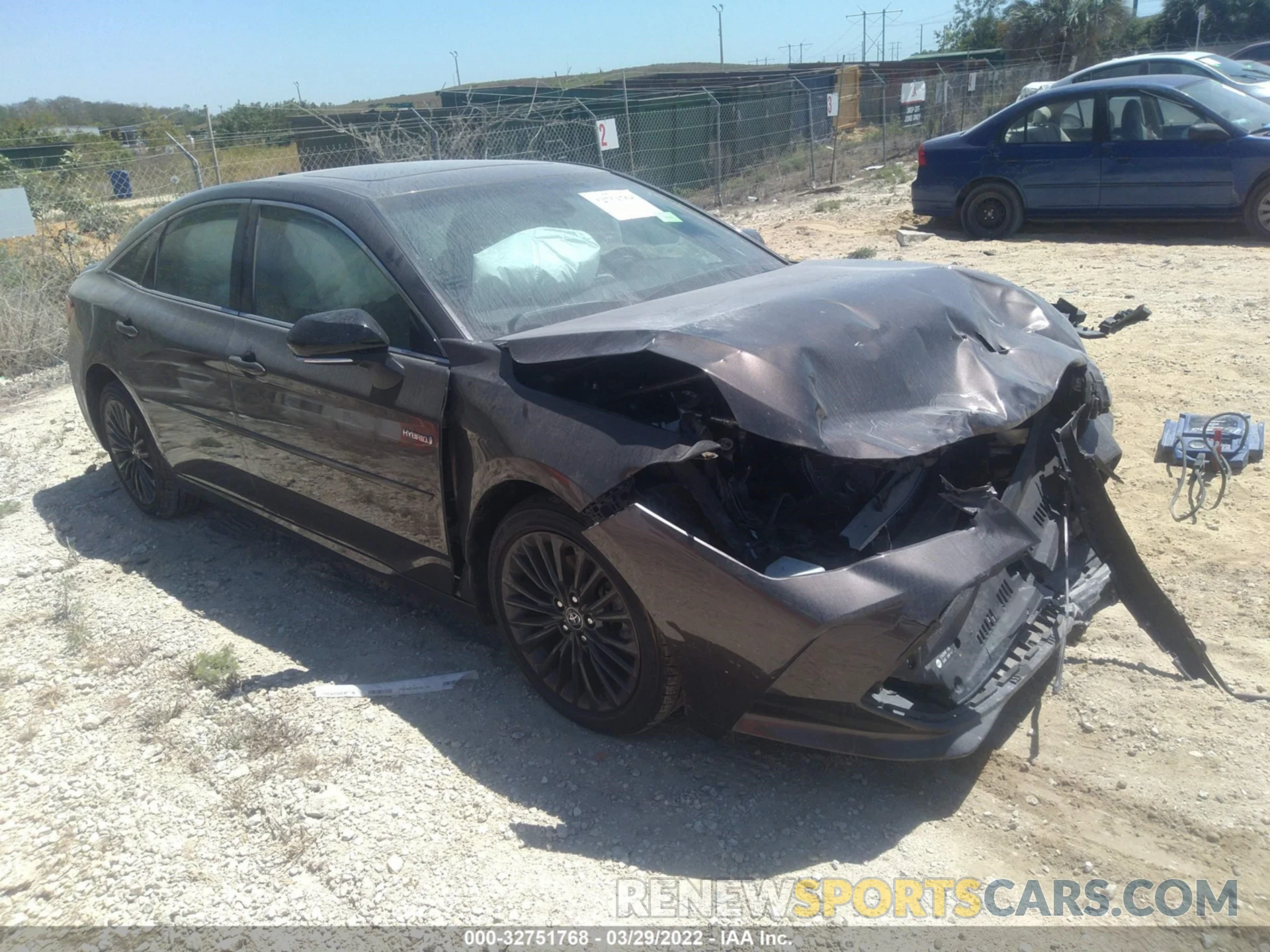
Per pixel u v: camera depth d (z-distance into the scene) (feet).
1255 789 9.25
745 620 8.66
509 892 8.75
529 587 10.82
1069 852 8.80
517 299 11.72
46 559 16.05
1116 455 12.30
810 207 51.03
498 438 10.13
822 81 89.15
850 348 9.52
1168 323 23.52
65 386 26.71
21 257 33.65
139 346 15.25
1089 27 106.52
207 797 10.21
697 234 14.34
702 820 9.44
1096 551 10.53
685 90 76.48
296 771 10.43
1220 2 133.28
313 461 12.70
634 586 9.30
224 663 12.29
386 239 11.90
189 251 15.01
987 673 9.37
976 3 135.95
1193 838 8.82
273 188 13.75
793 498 9.92
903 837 9.09
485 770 10.30
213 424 14.26
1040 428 10.93
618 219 13.74
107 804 10.22
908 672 8.79
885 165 64.03
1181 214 34.40
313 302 12.67
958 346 10.31
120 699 12.03
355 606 13.88
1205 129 33.27
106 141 52.75
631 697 10.01
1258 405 17.81
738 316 9.83
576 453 9.43
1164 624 10.23
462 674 11.98
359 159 45.21
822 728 9.01
